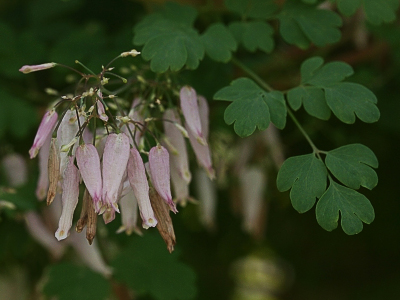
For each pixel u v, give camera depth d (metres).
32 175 0.35
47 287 0.35
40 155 0.30
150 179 0.28
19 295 0.41
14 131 0.35
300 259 0.49
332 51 0.40
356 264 0.49
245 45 0.32
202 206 0.36
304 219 0.46
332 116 0.39
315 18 0.32
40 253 0.39
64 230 0.27
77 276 0.35
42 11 0.39
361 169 0.29
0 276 0.40
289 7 0.32
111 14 0.39
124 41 0.35
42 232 0.34
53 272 0.35
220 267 0.48
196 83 0.33
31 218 0.34
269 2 0.32
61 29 0.39
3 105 0.35
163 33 0.30
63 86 0.37
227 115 0.29
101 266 0.35
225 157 0.36
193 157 0.35
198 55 0.30
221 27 0.31
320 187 0.29
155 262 0.35
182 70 0.32
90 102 0.30
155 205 0.28
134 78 0.31
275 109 0.29
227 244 0.46
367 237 0.47
